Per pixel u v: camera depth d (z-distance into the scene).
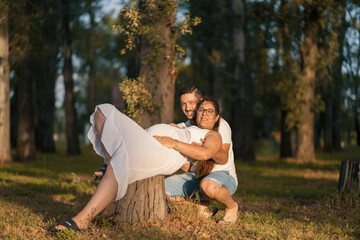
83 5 23.42
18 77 18.53
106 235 3.92
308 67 18.98
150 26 6.95
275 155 27.20
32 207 5.83
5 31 14.90
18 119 18.19
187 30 7.14
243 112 20.19
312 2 16.61
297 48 18.83
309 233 4.34
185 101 4.98
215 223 4.57
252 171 14.63
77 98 46.75
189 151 4.22
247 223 4.68
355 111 24.77
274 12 18.16
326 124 30.27
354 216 5.32
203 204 4.91
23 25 15.09
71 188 8.55
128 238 3.87
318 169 15.50
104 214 4.40
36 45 17.50
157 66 7.28
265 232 4.22
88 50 27.89
